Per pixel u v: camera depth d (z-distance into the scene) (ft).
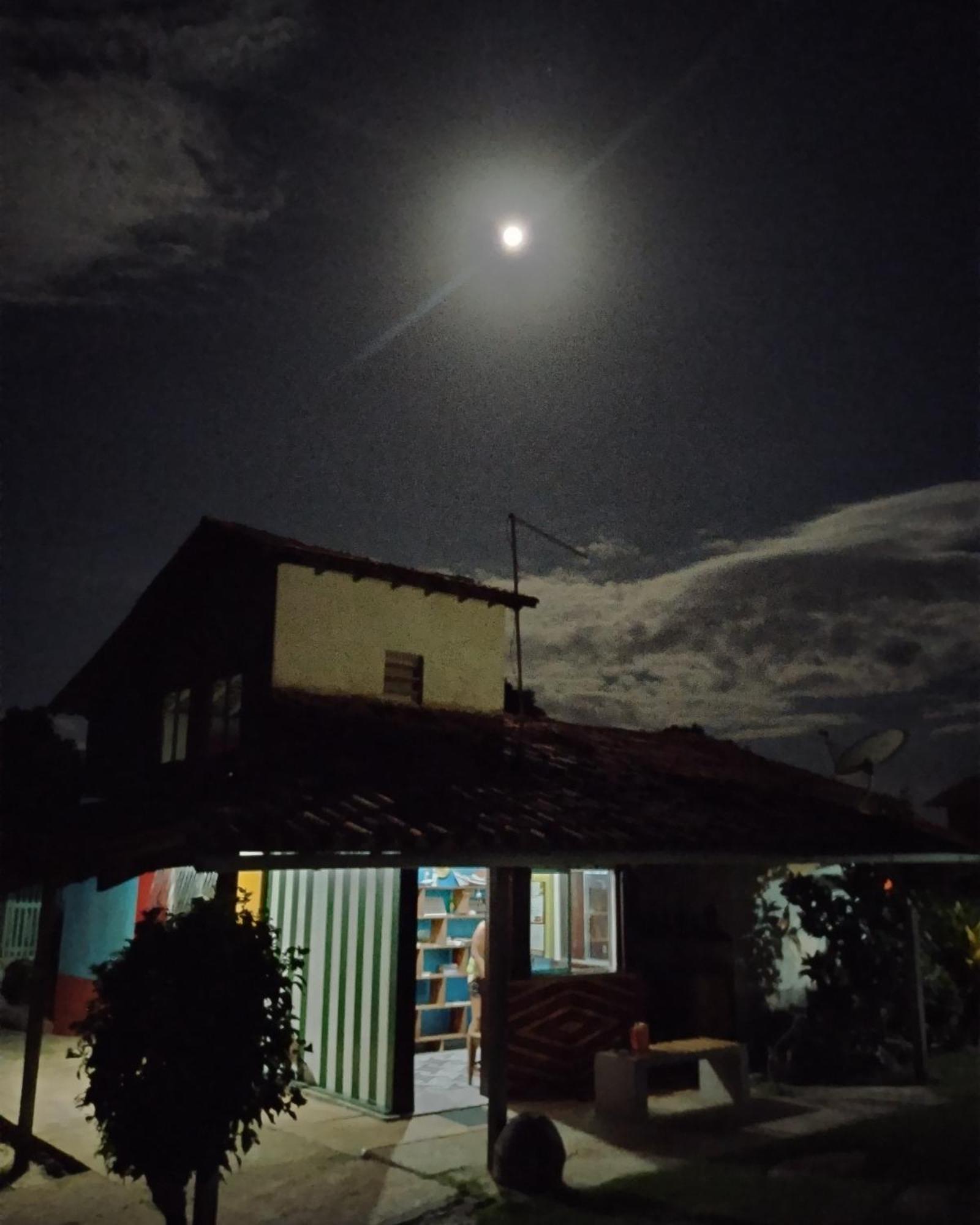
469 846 23.38
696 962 36.27
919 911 37.78
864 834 37.01
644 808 31.60
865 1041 34.60
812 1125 27.89
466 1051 36.78
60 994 43.86
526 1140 22.13
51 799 77.92
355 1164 23.89
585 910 37.32
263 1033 17.69
